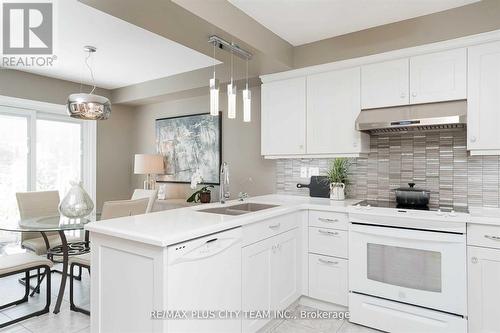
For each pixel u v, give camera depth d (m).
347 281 2.44
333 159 3.12
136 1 1.76
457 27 2.30
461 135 2.54
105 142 4.70
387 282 2.24
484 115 2.18
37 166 4.11
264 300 2.15
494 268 1.93
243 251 1.95
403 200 2.51
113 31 2.66
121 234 1.54
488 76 2.17
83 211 2.72
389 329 2.22
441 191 2.61
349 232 2.40
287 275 2.44
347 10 2.35
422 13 2.40
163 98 4.34
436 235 2.06
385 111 2.53
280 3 2.24
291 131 3.03
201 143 4.14
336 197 2.92
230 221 1.81
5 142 3.81
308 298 2.66
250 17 2.42
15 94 3.72
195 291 1.59
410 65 2.45
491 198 2.41
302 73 2.97
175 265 1.48
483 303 1.96
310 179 3.26
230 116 2.04
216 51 2.53
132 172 5.04
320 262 2.57
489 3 2.20
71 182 2.79
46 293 2.79
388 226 2.24
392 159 2.84
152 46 2.98
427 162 2.68
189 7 1.87
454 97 2.28
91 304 1.73
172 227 1.63
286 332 2.25
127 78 4.11
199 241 1.61
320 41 2.87
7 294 2.88
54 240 3.12
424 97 2.39
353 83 2.71
